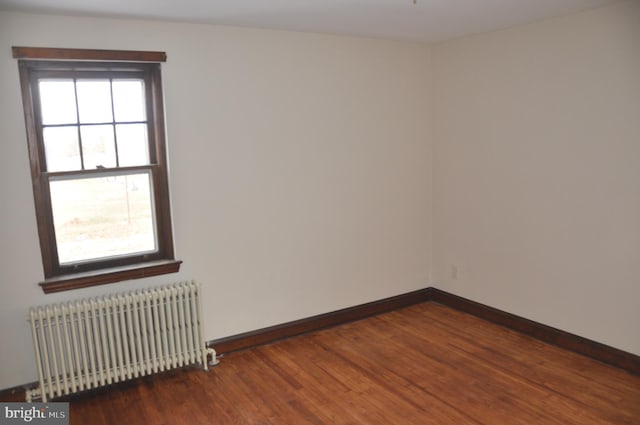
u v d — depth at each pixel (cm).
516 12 324
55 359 296
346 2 287
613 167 322
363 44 405
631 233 317
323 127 394
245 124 359
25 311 303
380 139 427
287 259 391
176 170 338
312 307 409
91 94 313
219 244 360
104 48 306
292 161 383
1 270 295
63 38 295
